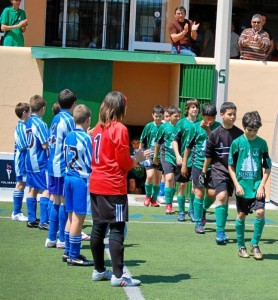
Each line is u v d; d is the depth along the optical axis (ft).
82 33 68.23
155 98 63.67
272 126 58.65
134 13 68.13
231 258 36.11
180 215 46.96
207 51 69.26
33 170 41.75
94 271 30.42
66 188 32.99
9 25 60.18
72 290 28.81
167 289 29.58
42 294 28.04
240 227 36.32
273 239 41.68
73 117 34.14
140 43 68.28
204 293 29.22
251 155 35.83
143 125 63.77
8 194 52.70
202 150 42.75
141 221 46.42
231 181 39.42
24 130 43.73
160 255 36.22
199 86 57.47
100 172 29.63
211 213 50.55
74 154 32.50
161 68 63.46
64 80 57.62
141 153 30.19
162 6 68.28
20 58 57.47
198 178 42.68
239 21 74.33
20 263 33.19
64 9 67.77
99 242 30.12
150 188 52.80
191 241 40.14
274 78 58.65
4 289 28.60
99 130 30.01
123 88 63.31
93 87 57.77
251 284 31.04
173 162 49.44
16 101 57.57
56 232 36.76
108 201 29.48
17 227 42.42
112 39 68.39
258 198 35.78
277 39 74.28
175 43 60.90
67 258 33.50
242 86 58.44
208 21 72.23
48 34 67.72
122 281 29.58
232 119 38.99
